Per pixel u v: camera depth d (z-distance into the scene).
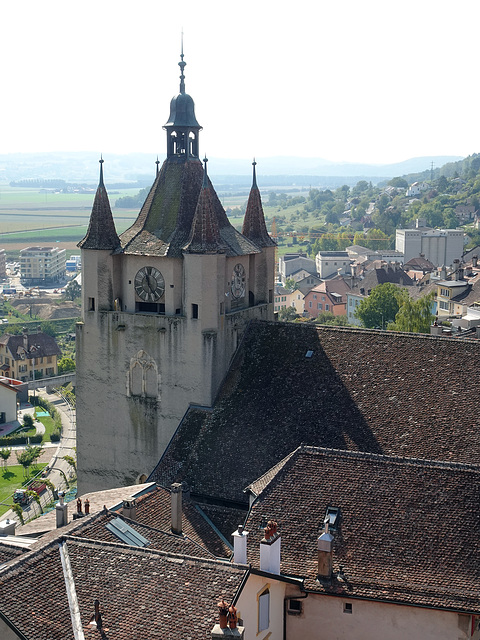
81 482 79.44
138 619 41.34
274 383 70.00
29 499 130.00
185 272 71.38
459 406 62.19
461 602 46.91
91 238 75.38
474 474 51.97
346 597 48.56
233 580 43.53
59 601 42.41
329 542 49.16
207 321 71.12
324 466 54.75
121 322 74.81
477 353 64.44
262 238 80.25
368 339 69.19
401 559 49.53
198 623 40.78
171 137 76.56
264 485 57.22
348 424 64.56
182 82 76.50
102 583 43.78
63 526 57.44
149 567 44.69
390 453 61.31
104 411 77.12
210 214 70.94
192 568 44.47
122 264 75.56
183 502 62.56
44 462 152.12
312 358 70.00
